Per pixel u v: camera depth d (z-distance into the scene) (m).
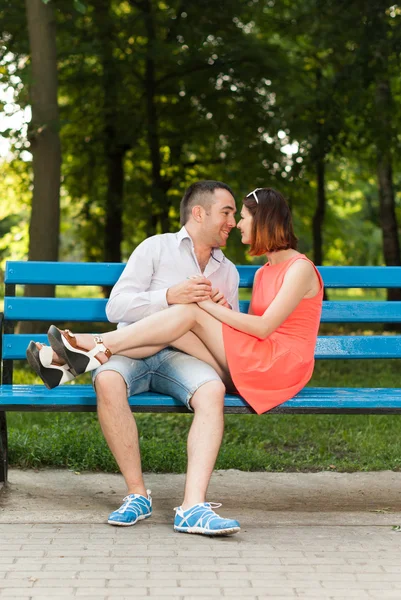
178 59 14.62
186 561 2.93
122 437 3.42
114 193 16.89
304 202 18.62
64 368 3.42
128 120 15.60
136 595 2.60
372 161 16.16
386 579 2.79
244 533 3.33
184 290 3.55
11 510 3.65
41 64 9.57
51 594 2.60
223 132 15.52
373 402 3.56
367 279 4.17
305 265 3.65
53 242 9.78
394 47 12.38
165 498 3.95
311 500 3.98
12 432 4.99
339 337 4.04
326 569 2.88
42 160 9.70
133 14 15.03
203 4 14.07
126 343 3.46
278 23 15.26
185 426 5.80
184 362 3.55
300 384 3.59
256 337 3.57
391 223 15.62
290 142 14.67
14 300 4.05
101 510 3.67
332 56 14.43
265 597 2.60
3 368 4.04
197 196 3.82
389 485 4.31
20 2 12.52
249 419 6.01
